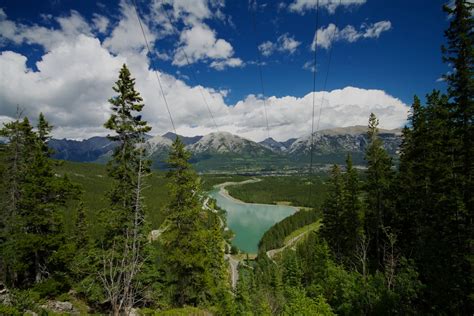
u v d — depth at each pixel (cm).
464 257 1878
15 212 2291
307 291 2702
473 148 1947
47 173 2303
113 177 1927
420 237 2570
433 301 1877
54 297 2156
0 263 2219
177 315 2016
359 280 2358
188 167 2269
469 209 2012
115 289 898
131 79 1991
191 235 2267
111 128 1902
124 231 1656
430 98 2806
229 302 2834
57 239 2273
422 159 2867
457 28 1905
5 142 2398
